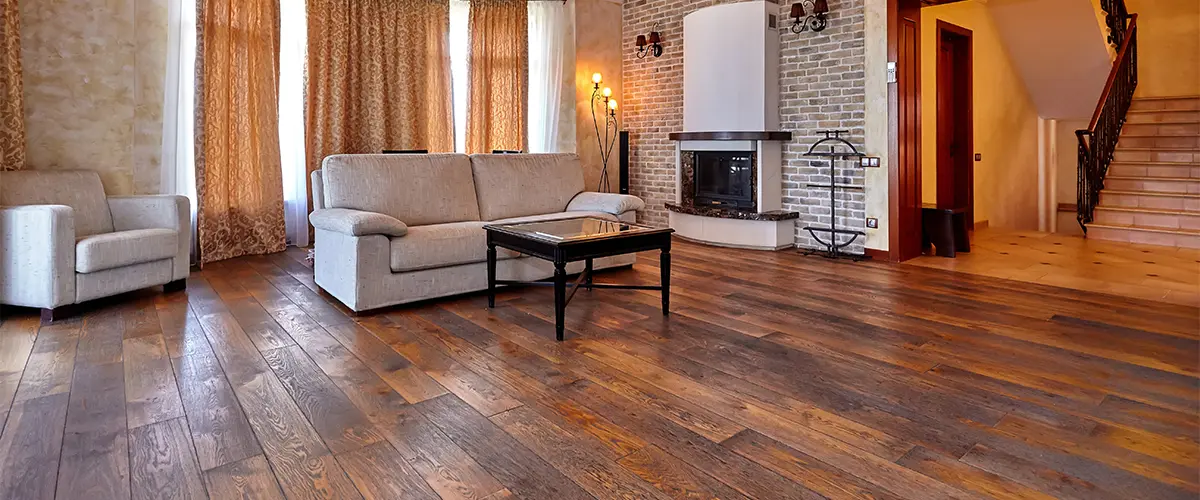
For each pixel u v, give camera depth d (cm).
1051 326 339
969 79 659
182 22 523
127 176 493
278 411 237
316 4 600
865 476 188
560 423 226
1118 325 339
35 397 249
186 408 239
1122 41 748
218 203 546
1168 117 733
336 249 393
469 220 477
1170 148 684
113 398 248
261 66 575
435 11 669
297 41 605
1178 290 415
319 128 612
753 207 606
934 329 336
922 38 601
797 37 589
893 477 188
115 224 438
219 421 228
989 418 227
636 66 755
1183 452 201
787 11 595
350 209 409
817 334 331
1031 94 805
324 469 194
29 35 436
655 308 388
